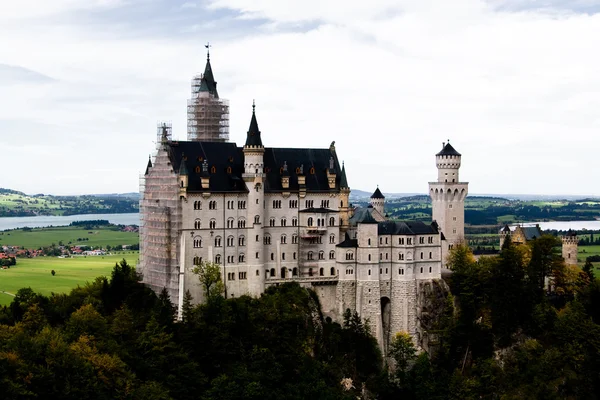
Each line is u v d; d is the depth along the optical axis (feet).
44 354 586.45
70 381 574.56
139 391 592.19
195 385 640.58
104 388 589.32
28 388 553.64
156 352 645.10
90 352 604.90
